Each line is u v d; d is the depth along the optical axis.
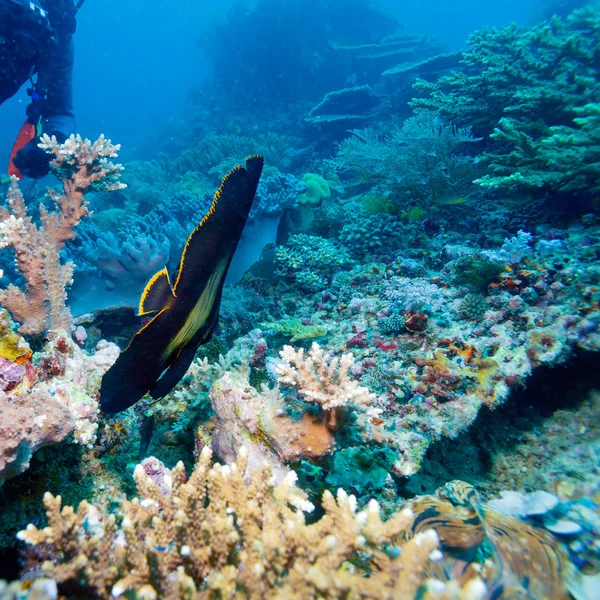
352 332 4.78
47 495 1.54
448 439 3.51
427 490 3.12
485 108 8.09
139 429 3.38
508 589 2.04
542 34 8.13
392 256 6.52
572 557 2.38
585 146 5.49
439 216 7.39
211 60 26.97
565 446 3.49
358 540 1.56
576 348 3.80
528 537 2.38
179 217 6.84
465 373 3.78
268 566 1.54
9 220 2.69
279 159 15.47
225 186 1.49
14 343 2.31
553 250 4.96
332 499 1.74
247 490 1.88
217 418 3.01
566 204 6.02
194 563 1.66
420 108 9.45
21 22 5.50
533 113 7.09
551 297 4.34
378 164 8.84
